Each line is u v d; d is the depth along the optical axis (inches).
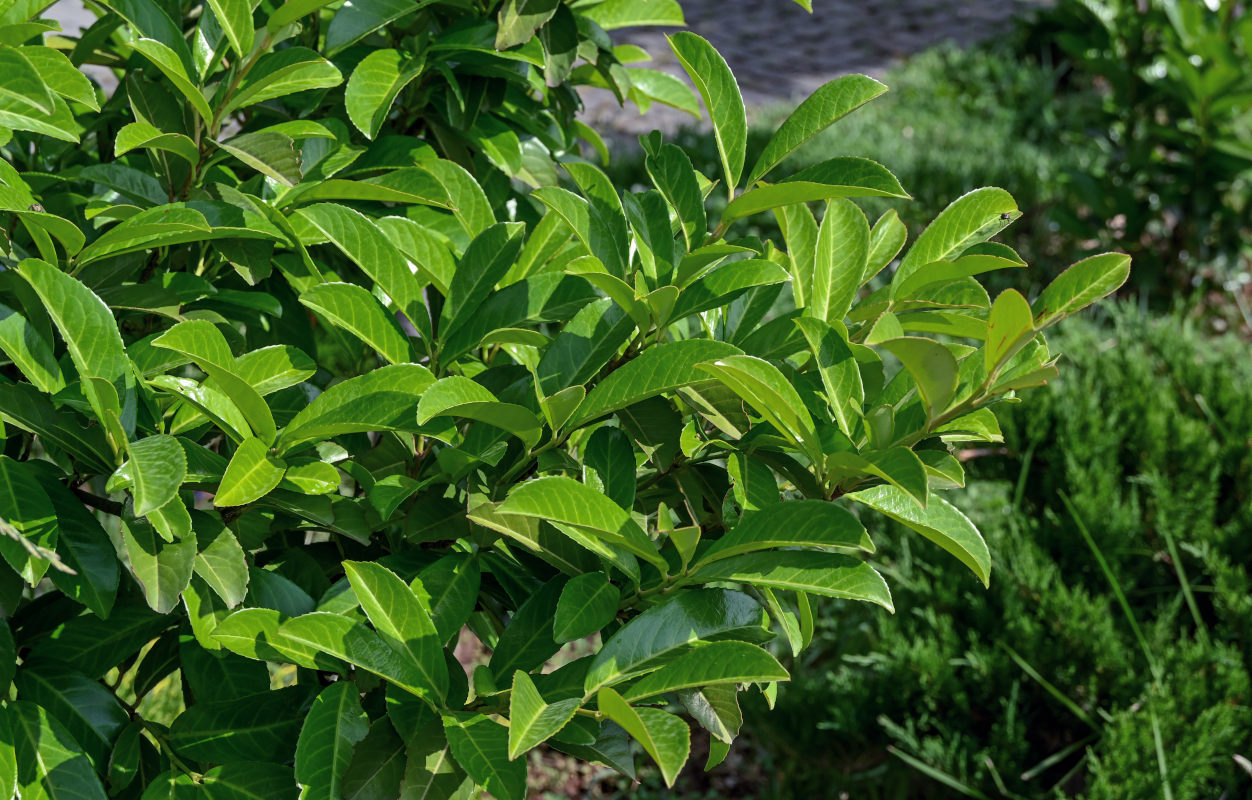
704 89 54.9
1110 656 125.2
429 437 52.1
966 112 313.0
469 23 67.1
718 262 60.7
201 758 50.1
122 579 55.0
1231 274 241.4
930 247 56.6
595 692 44.5
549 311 56.3
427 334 54.8
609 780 143.9
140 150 69.4
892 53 402.6
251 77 59.0
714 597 48.4
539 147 78.2
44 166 69.1
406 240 56.4
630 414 53.3
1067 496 152.7
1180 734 117.0
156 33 58.5
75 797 45.1
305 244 60.1
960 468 49.1
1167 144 241.6
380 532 60.0
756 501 50.3
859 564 46.4
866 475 48.8
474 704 47.8
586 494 46.1
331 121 65.1
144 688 56.5
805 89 366.6
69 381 50.3
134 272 59.8
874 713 131.2
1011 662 132.0
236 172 70.9
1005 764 121.4
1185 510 142.9
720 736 47.0
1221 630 131.6
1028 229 254.2
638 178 264.5
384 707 51.3
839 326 52.7
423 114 74.2
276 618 45.6
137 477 43.1
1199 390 170.7
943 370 45.9
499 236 56.6
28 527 44.5
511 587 54.2
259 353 51.1
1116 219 268.7
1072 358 178.9
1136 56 245.8
